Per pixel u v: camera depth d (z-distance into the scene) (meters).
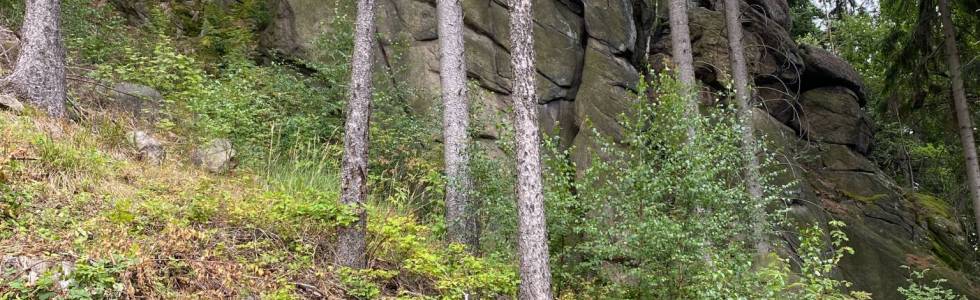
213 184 7.59
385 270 6.81
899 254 14.12
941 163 19.44
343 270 6.23
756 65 16.31
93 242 5.49
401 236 6.96
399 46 12.77
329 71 10.84
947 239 16.48
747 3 17.36
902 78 15.01
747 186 8.44
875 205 15.91
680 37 11.17
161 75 10.36
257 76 11.20
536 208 6.53
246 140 9.39
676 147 7.03
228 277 5.54
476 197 8.50
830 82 17.89
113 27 11.59
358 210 6.54
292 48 12.73
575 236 7.68
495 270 7.11
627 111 13.27
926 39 14.25
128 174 7.31
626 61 14.66
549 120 13.22
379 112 10.91
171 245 5.68
